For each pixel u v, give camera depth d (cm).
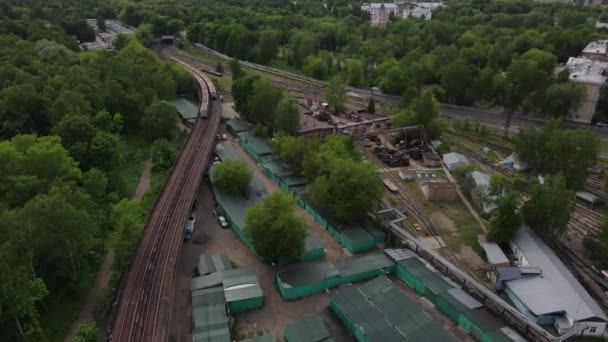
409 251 9875
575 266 9625
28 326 7188
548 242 10375
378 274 9275
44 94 14200
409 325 7619
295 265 9462
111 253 9544
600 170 14062
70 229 7706
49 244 7656
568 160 12481
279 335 7750
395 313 7888
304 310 8369
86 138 12500
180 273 9200
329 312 8338
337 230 10500
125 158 13862
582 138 12300
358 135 15438
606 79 17638
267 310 8331
